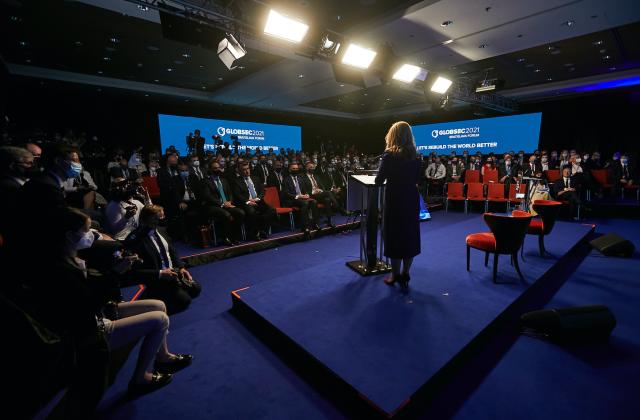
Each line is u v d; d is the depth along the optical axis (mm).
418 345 1889
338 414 1591
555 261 3408
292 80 8773
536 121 11320
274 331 2170
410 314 2256
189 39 3982
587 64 8109
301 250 4656
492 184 7133
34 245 1322
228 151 11109
